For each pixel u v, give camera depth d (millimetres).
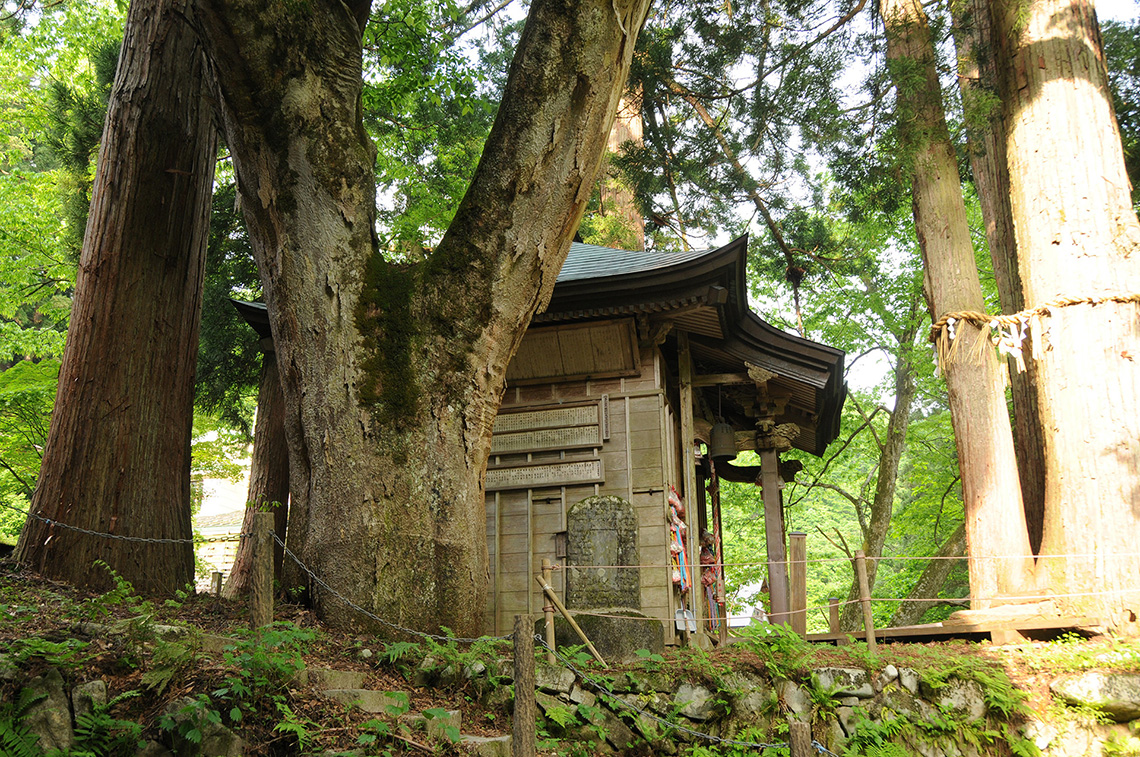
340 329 7902
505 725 6520
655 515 10289
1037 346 9602
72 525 7980
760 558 28984
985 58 12469
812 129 12492
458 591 7582
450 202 16734
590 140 8180
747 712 6820
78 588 7668
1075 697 7250
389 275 8203
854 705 6980
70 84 18078
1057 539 9211
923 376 21719
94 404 8383
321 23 8312
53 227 17500
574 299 10531
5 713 4105
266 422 12586
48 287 18656
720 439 12086
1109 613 8383
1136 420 8930
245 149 8180
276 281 8125
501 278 8078
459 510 7758
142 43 9531
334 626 7293
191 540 7469
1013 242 12664
